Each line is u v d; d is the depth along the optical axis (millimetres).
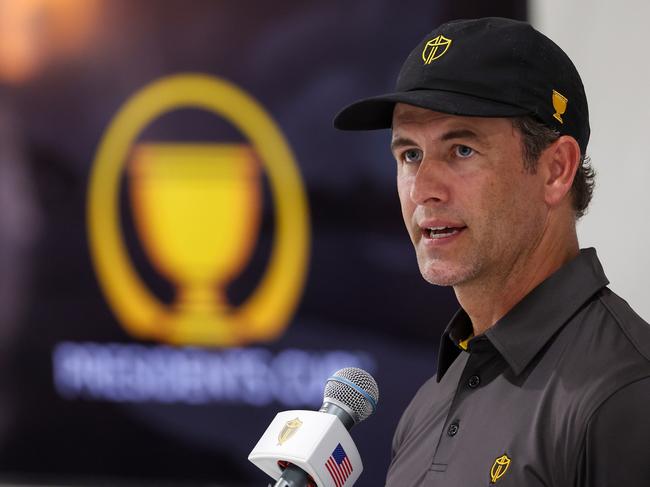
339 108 9109
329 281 9211
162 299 9617
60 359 9844
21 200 9867
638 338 3191
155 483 9664
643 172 7238
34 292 9867
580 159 3652
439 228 3562
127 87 9609
